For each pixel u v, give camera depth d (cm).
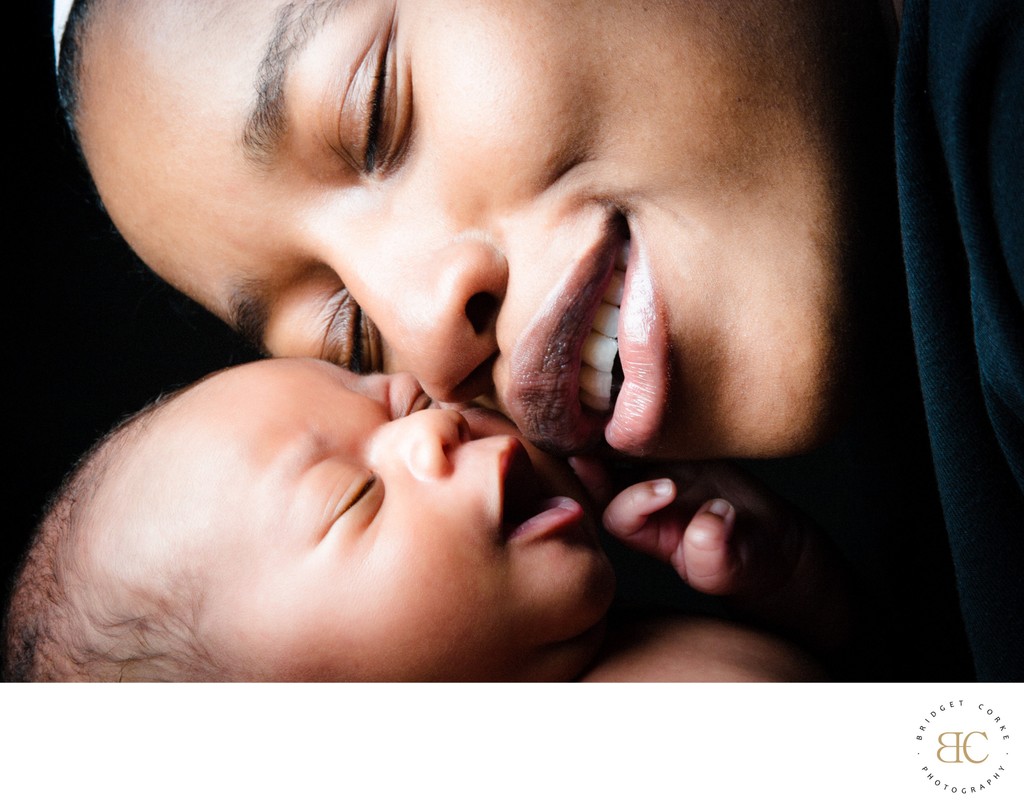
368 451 95
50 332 165
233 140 83
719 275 77
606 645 104
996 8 57
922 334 68
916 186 66
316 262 92
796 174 77
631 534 106
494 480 90
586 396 87
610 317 82
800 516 116
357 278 84
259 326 104
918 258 67
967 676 107
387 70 79
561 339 80
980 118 60
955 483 71
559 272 78
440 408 100
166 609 94
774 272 77
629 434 82
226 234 90
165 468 96
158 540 94
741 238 77
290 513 91
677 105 75
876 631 123
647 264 78
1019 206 57
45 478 160
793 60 77
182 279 101
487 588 90
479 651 90
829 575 117
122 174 93
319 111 79
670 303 78
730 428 84
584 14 75
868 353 83
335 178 84
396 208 82
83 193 166
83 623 98
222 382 102
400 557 89
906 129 67
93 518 99
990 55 58
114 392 167
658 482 103
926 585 114
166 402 106
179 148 86
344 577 89
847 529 151
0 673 110
